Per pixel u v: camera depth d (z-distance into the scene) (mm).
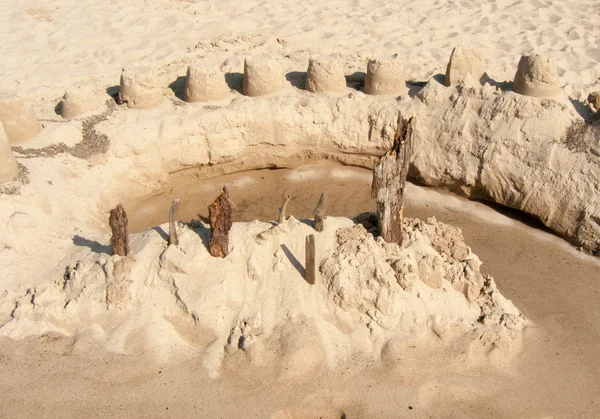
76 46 15070
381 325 7477
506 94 10781
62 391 6840
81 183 10406
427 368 7141
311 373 7031
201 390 6863
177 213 10867
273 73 12023
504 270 9234
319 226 8000
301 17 16406
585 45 14609
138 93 11555
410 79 12844
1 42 15148
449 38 15234
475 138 10891
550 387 7102
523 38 15078
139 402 6746
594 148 9875
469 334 7484
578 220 9703
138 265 7848
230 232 8102
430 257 7820
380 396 6812
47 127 10969
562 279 9039
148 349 7293
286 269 7770
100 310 7680
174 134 11242
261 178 11852
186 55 14383
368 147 11695
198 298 7559
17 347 7379
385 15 16594
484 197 10953
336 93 12078
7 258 8477
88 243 8852
